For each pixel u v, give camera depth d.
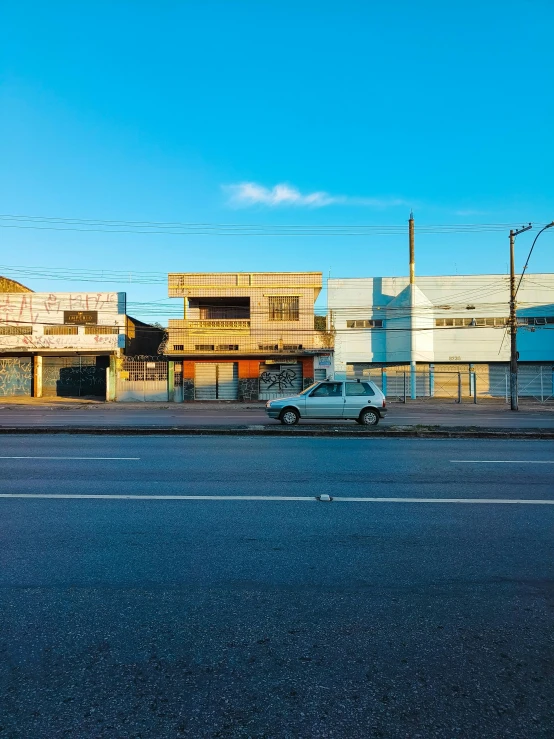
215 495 6.86
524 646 3.16
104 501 6.53
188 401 32.12
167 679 2.79
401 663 2.96
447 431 13.34
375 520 5.75
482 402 33.75
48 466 8.95
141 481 7.73
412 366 39.94
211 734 2.38
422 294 41.69
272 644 3.15
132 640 3.19
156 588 3.95
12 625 3.37
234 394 32.69
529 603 3.74
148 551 4.74
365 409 16.20
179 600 3.75
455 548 4.88
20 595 3.81
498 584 4.07
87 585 3.99
